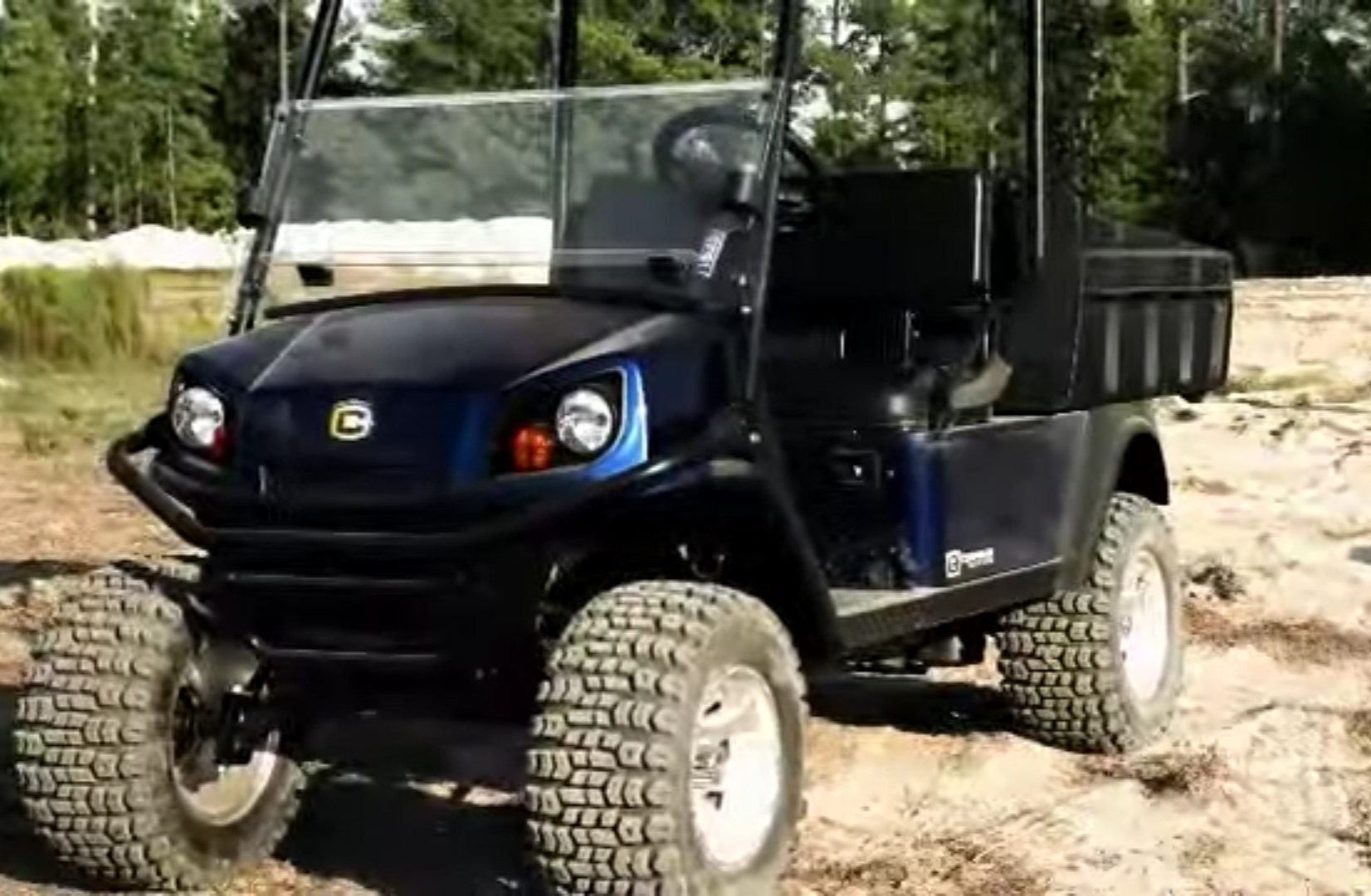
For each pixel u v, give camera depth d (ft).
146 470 15.19
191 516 14.83
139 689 15.01
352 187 16.44
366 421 14.44
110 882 15.49
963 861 16.98
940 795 19.02
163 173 149.18
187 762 15.70
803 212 19.21
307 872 16.44
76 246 101.55
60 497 37.01
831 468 17.39
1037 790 19.17
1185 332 21.34
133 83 149.07
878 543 17.37
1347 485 37.65
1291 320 60.23
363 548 14.21
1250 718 21.80
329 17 16.81
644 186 15.83
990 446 18.13
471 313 15.40
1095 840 17.61
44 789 15.02
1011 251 18.84
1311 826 18.13
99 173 148.87
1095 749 20.29
